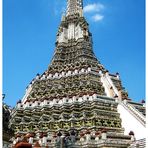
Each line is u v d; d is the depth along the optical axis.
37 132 66.00
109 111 69.44
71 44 95.94
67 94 76.12
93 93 71.69
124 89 81.88
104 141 56.72
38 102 72.81
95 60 91.81
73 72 83.38
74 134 60.50
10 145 49.59
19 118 69.69
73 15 102.31
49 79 83.00
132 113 67.38
